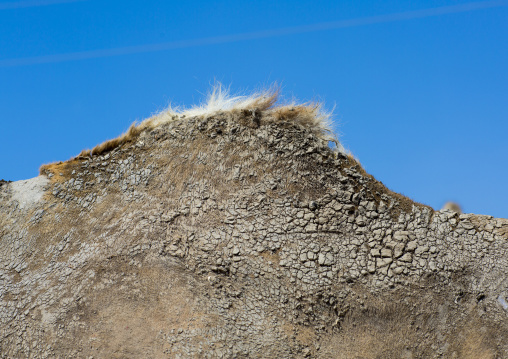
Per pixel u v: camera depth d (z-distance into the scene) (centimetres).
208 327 1009
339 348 984
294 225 1073
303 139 1148
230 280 1047
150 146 1234
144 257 1097
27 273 1163
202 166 1166
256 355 977
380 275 1016
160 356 1000
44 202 1248
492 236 1027
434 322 985
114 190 1208
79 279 1111
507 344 955
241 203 1108
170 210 1134
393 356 973
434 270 1008
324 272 1030
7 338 1097
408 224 1054
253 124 1180
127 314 1053
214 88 1252
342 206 1079
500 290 987
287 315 1007
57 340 1062
